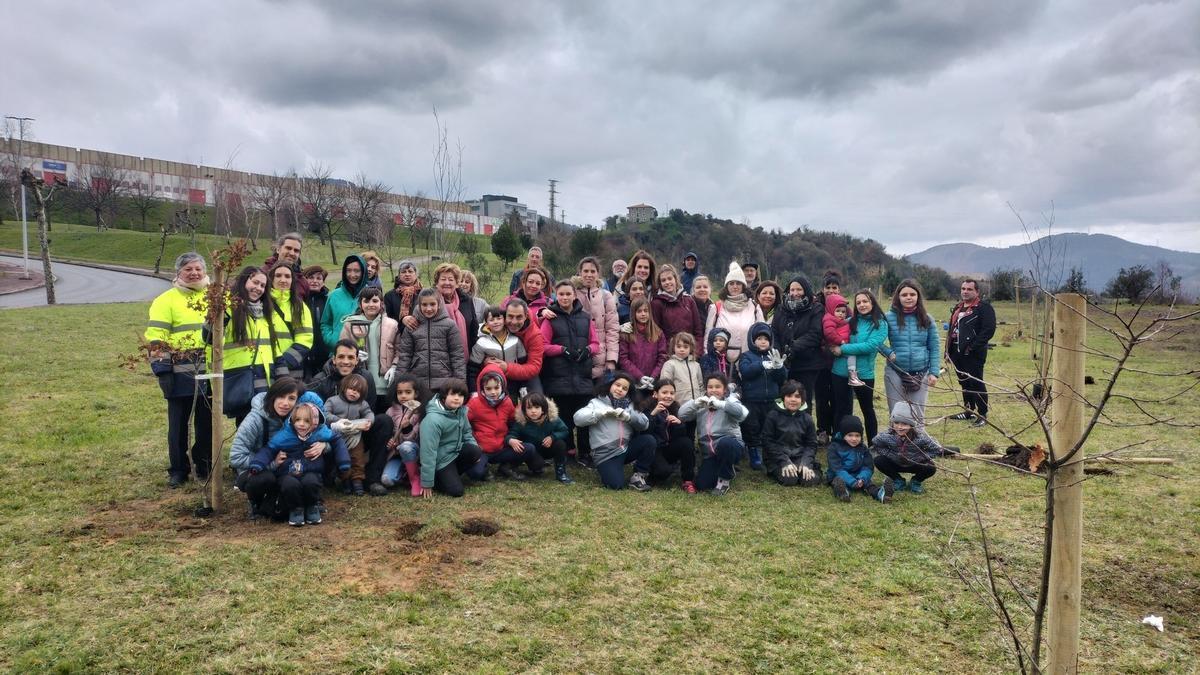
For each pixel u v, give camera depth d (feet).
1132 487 21.57
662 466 21.52
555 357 23.08
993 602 13.93
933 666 11.77
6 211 207.21
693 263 32.32
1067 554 9.11
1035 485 21.77
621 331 24.39
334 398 19.52
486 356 22.41
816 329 24.76
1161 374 8.27
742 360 23.61
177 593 13.12
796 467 22.03
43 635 11.50
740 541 16.85
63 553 14.62
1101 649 12.55
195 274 19.02
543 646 11.90
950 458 24.68
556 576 14.53
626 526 17.63
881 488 20.21
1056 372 9.04
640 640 12.25
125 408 28.32
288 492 16.46
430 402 19.62
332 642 11.71
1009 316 70.95
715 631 12.63
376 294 21.61
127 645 11.35
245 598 13.01
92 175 210.18
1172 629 13.30
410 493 19.58
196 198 236.22
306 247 163.94
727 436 20.63
